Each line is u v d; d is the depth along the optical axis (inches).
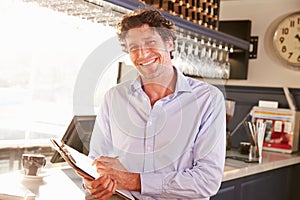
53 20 74.0
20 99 75.3
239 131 161.5
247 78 162.2
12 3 79.2
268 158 127.2
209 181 59.7
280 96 156.4
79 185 66.9
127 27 54.4
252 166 108.3
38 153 74.5
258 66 160.4
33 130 73.4
